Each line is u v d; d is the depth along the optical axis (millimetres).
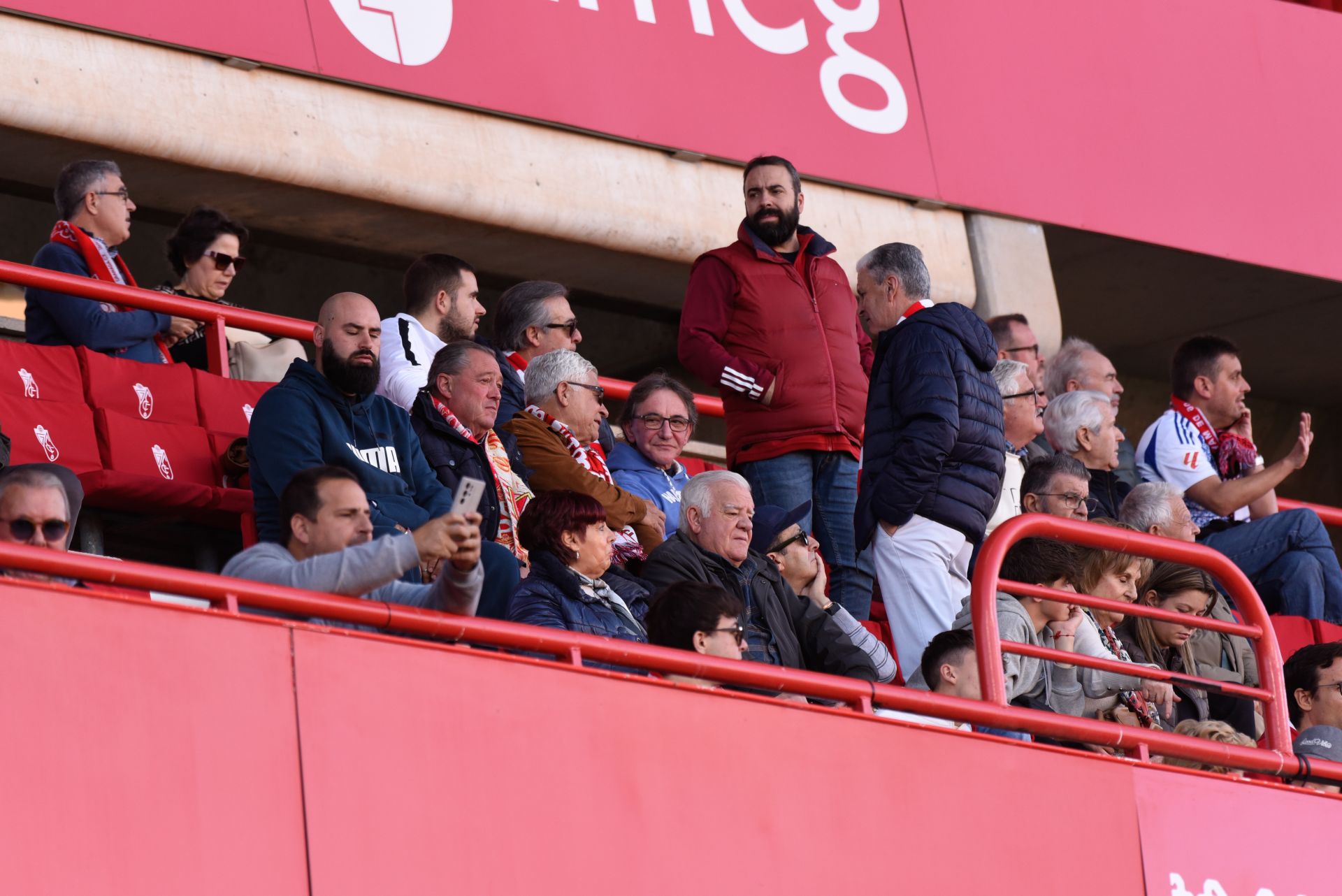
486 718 18953
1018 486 30078
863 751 21188
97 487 25422
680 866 19609
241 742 17625
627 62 40344
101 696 17094
